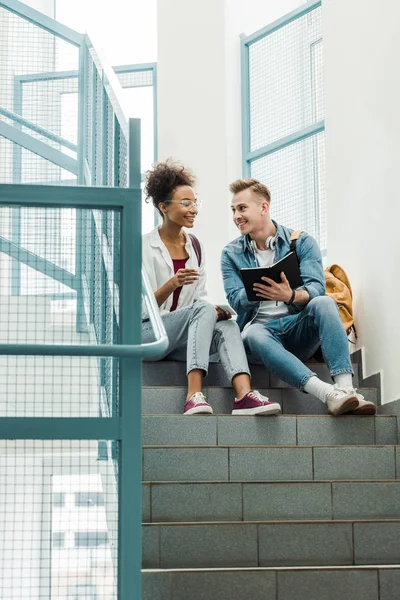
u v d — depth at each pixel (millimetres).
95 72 5371
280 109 6738
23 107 5871
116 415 3000
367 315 4918
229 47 7004
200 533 3291
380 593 3074
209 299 6645
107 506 2754
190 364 4105
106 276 3096
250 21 7125
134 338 2840
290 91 6684
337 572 3076
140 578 2697
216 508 3535
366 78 5059
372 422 4148
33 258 2947
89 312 3010
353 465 3869
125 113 3629
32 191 2869
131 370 2801
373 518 3611
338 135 5387
